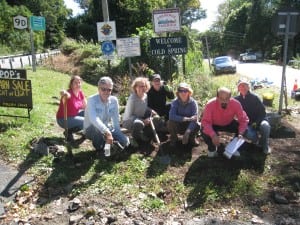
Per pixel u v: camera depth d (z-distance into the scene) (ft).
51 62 40.83
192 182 10.27
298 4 98.99
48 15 109.50
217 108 11.39
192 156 11.96
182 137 13.30
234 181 10.22
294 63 70.28
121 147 11.88
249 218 8.71
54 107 18.33
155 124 13.20
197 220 8.59
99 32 22.91
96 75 32.89
